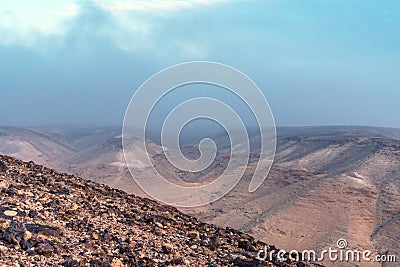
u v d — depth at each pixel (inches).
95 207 773.3
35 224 585.6
